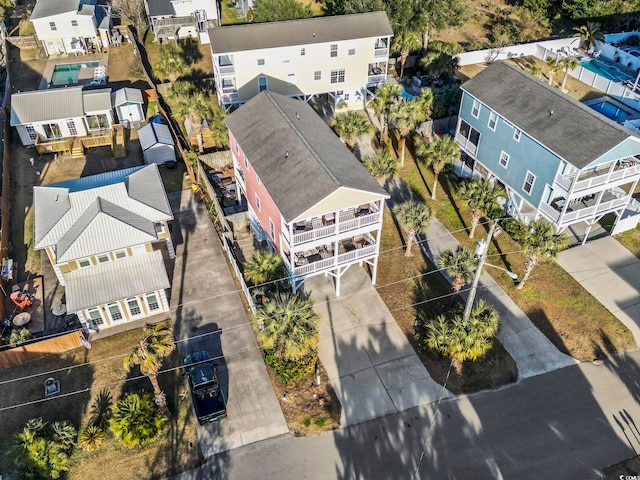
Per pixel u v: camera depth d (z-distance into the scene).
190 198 40.03
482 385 27.36
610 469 23.77
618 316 30.78
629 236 36.28
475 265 28.36
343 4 58.66
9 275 32.59
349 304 31.64
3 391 27.05
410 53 57.81
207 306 31.58
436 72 50.97
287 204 27.12
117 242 29.41
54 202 31.56
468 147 39.84
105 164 43.34
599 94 52.19
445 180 41.91
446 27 59.34
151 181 33.66
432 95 44.78
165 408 25.59
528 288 32.59
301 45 44.34
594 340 29.53
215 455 24.38
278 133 31.95
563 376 27.78
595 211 33.38
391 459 24.19
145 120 48.56
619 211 34.88
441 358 28.55
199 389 25.80
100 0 72.75
